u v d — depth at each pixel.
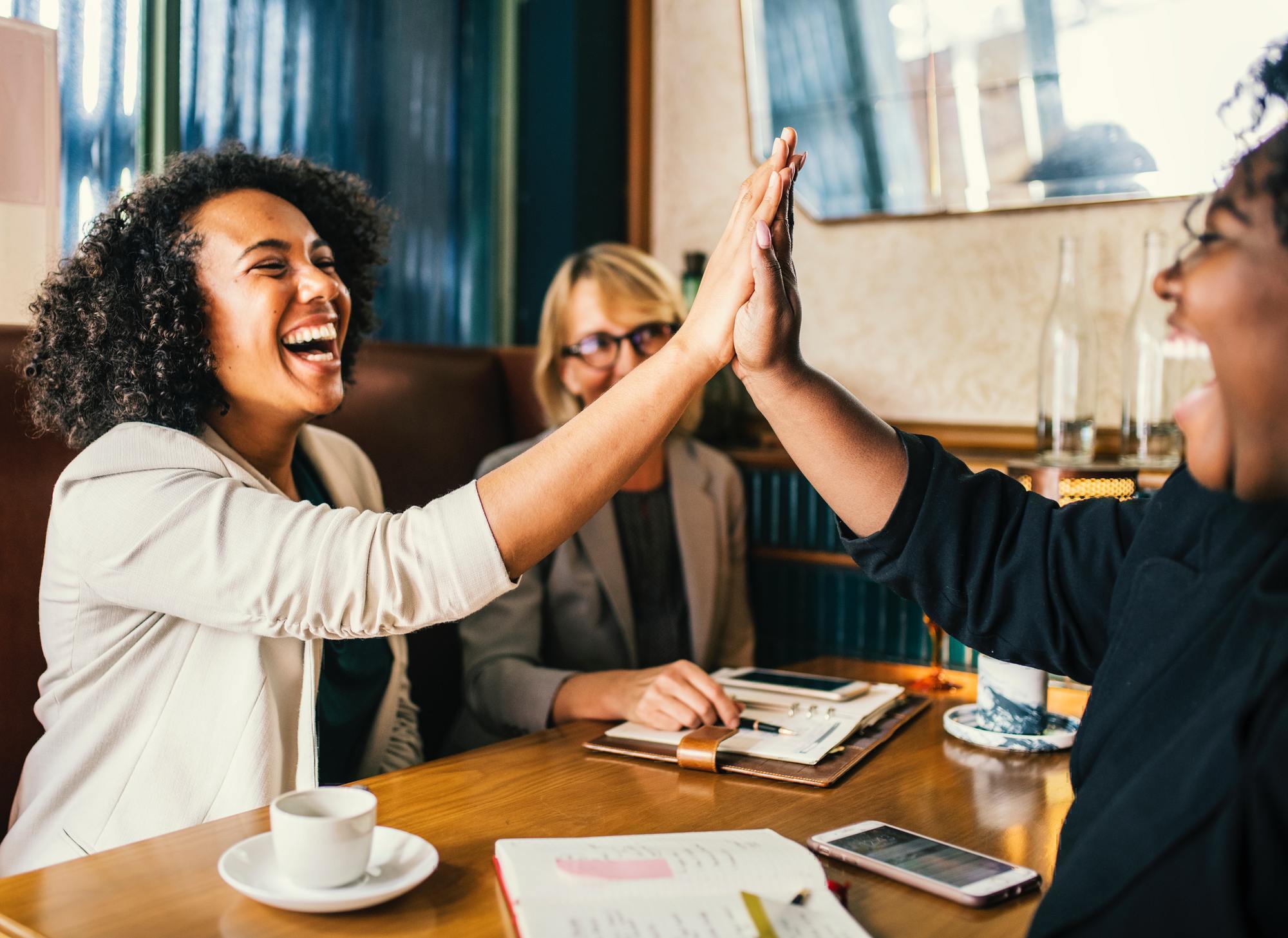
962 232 1.91
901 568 0.83
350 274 1.43
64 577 1.06
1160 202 1.71
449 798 0.89
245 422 1.18
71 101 1.50
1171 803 0.53
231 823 0.83
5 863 1.04
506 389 2.01
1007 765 1.01
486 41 2.21
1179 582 0.62
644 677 1.22
